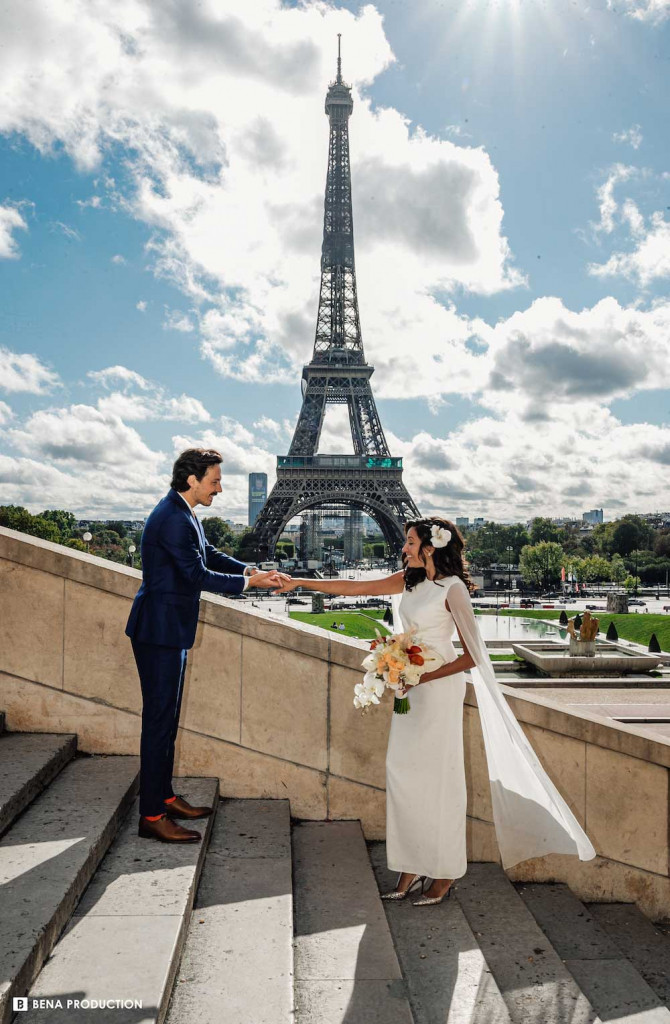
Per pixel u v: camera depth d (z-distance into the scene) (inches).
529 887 211.5
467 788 217.3
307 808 220.4
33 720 220.2
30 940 114.0
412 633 178.7
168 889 144.7
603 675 1053.8
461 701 183.0
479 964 150.6
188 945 136.1
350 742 220.7
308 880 177.9
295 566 6235.2
